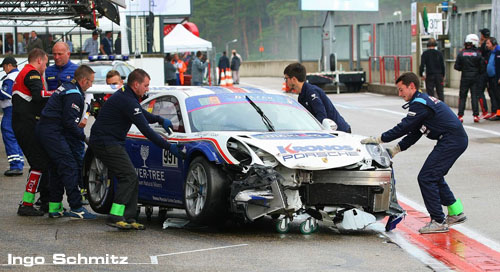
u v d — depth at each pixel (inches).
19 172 725.3
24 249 414.3
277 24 6953.7
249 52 7076.8
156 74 1727.4
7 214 539.5
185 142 480.4
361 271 364.8
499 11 1435.8
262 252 406.3
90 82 516.1
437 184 470.6
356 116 1249.4
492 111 1130.0
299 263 380.2
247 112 505.0
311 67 2345.0
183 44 2214.6
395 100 1592.0
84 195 586.2
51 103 510.0
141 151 522.0
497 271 367.6
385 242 437.7
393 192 471.8
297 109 526.6
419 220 506.0
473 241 439.2
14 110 534.6
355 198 454.3
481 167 720.3
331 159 444.8
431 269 370.9
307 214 461.1
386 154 466.0
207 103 507.8
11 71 717.9
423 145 884.6
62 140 515.5
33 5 790.5
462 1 5191.9
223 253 403.5
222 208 451.2
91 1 804.6
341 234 462.9
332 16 2064.5
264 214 443.8
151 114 496.4
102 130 480.7
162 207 524.4
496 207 539.2
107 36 1585.9
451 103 1411.2
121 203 478.9
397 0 6063.0
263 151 448.5
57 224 498.9
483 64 1111.6
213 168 451.5
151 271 362.9
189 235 458.3
